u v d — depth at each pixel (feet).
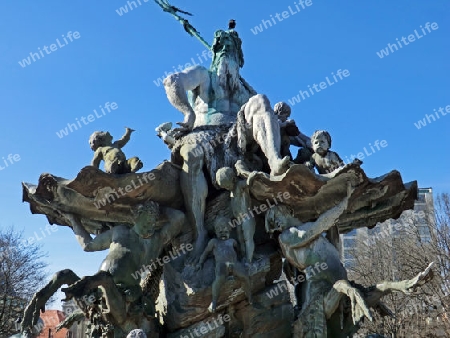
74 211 23.43
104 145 24.52
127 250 22.20
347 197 23.31
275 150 23.70
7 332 73.72
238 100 29.01
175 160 25.52
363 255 94.07
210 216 24.91
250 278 23.27
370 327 71.67
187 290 22.89
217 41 29.63
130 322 21.20
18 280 79.20
